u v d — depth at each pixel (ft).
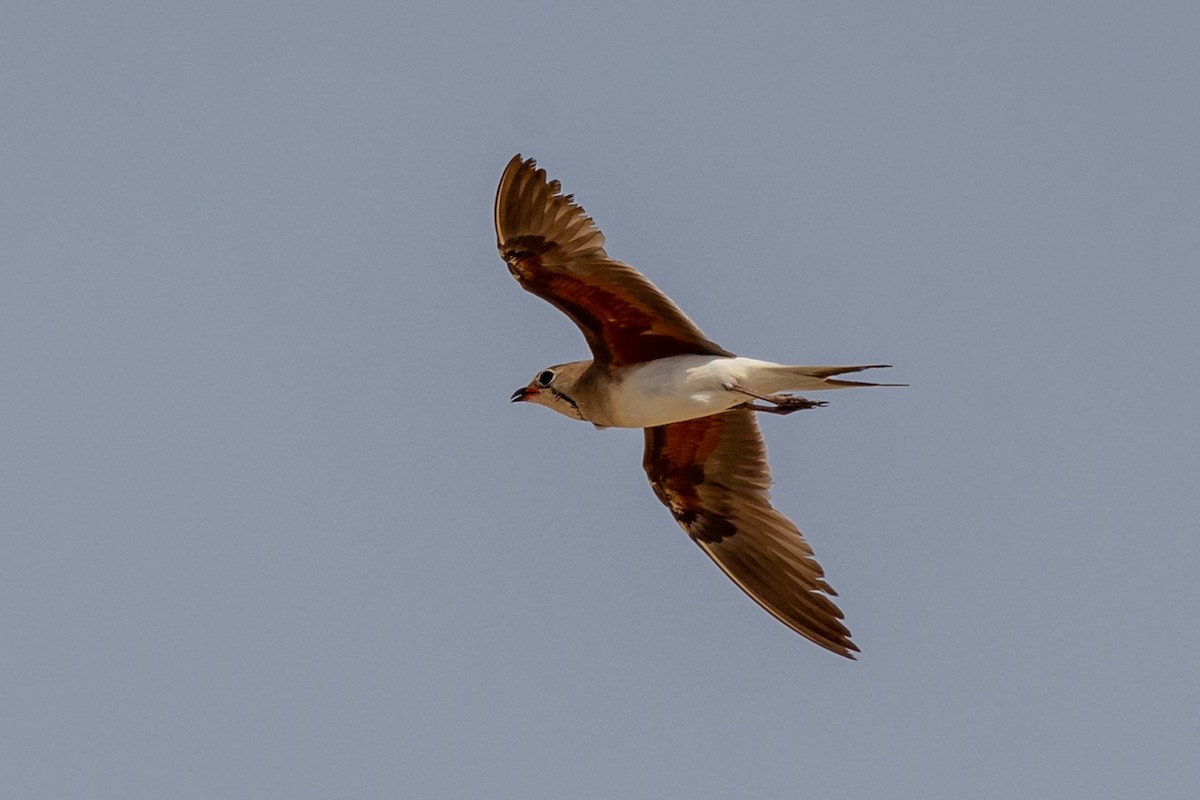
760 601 61.67
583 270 54.90
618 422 57.16
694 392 54.95
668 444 61.67
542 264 55.26
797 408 54.29
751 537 62.28
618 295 55.26
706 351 55.98
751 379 54.49
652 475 62.85
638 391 55.93
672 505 63.21
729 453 61.52
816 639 60.70
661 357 56.75
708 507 62.80
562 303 56.34
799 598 61.11
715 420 60.54
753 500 61.82
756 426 61.31
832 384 53.52
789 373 53.78
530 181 53.98
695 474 62.39
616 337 56.75
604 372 57.26
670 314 55.21
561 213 54.24
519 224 54.54
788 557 61.46
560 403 58.13
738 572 62.39
